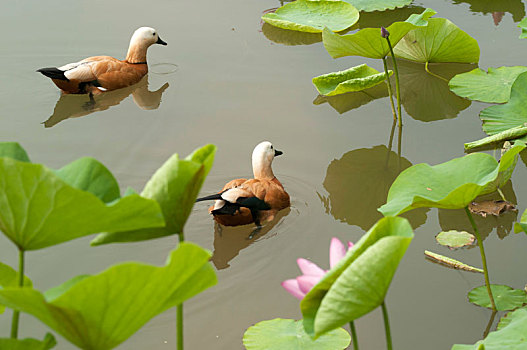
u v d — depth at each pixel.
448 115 7.27
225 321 4.47
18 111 7.21
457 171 4.21
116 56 8.30
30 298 1.67
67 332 1.81
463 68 8.24
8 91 7.59
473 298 4.65
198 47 8.62
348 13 9.34
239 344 4.26
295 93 7.61
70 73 7.46
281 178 6.17
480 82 7.55
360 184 6.09
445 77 8.05
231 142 6.62
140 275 1.71
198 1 9.91
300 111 7.25
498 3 9.80
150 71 8.09
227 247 5.32
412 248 5.30
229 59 8.34
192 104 7.36
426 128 7.02
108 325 1.82
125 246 5.18
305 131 6.88
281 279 4.92
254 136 6.74
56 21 9.09
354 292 2.08
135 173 6.08
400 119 6.98
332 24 9.16
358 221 5.62
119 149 6.48
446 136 6.86
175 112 7.20
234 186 5.68
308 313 2.19
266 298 4.71
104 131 6.84
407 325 4.46
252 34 8.98
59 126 6.94
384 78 7.35
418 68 8.29
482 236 5.41
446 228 5.54
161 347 4.23
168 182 1.96
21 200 1.79
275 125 6.95
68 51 8.37
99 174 2.08
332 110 7.33
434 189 4.14
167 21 9.25
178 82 7.84
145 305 1.82
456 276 4.95
